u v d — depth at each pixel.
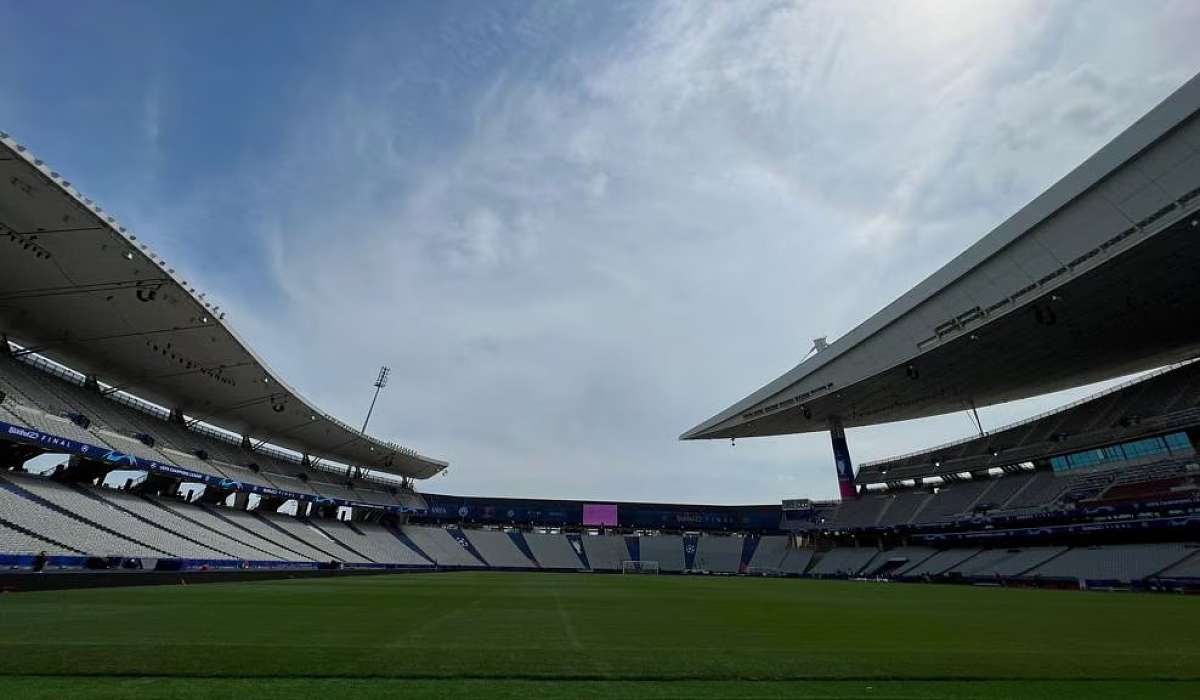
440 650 7.05
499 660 6.49
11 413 23.36
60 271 22.00
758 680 5.81
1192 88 19.64
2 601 12.41
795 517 67.44
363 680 5.45
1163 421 34.00
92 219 19.31
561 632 9.48
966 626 11.72
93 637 7.55
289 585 21.92
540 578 39.34
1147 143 21.00
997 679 6.06
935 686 5.70
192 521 32.78
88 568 21.45
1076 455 39.25
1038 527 38.03
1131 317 30.55
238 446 44.16
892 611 15.56
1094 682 5.96
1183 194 20.84
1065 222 24.61
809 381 46.38
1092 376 42.28
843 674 6.11
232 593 16.66
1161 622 12.84
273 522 42.59
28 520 21.89
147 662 5.94
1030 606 17.91
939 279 31.14
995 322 30.20
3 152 16.34
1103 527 33.78
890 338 36.66
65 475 28.17
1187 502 29.92
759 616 13.43
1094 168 22.80
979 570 40.19
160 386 34.16
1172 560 30.11
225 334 28.00
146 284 23.02
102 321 25.86
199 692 4.91
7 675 5.38
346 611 12.15
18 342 27.38
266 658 6.23
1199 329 32.50
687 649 7.75
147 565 24.23
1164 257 24.22
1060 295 27.30
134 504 29.97
